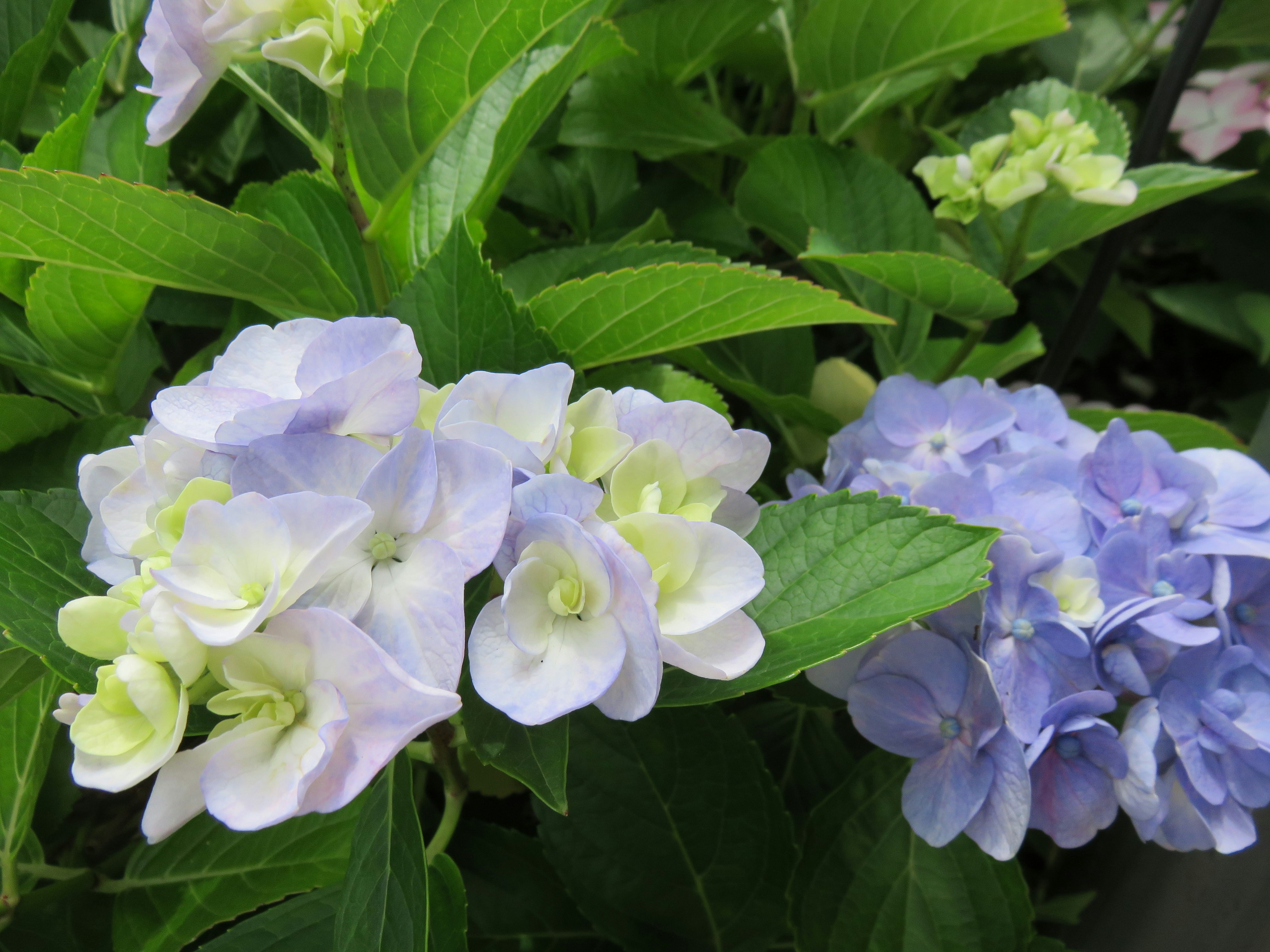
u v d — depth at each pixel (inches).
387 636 16.3
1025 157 24.1
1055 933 27.1
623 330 21.4
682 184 29.8
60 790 23.7
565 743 16.8
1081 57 36.6
